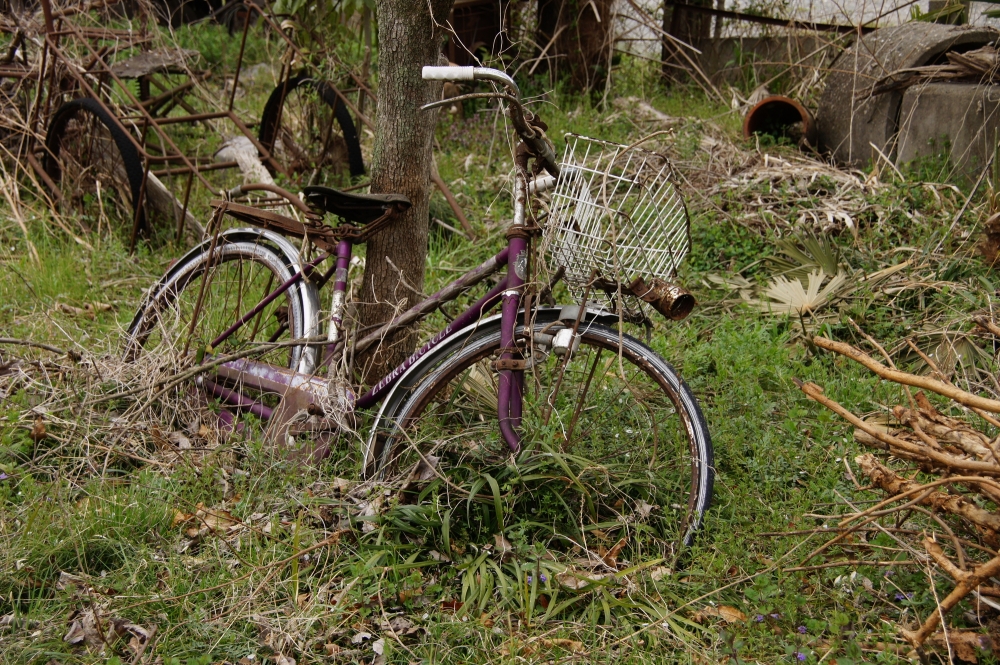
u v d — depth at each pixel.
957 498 2.38
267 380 3.45
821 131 6.85
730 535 2.83
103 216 5.38
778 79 8.00
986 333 4.06
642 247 2.89
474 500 2.95
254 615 2.57
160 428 3.44
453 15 8.07
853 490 3.06
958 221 5.04
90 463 3.17
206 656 2.35
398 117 3.45
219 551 2.84
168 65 6.29
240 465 3.29
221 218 3.73
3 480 3.04
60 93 5.82
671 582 2.74
